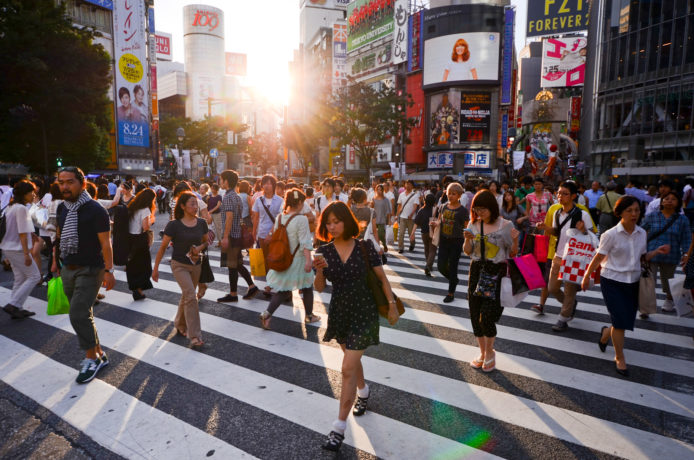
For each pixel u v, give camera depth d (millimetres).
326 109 42625
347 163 71125
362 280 3064
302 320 5738
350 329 3039
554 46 65875
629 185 12133
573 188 5262
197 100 169000
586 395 3666
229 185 6371
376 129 39875
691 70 29359
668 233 5996
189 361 4371
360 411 3336
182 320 5074
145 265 6637
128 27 55125
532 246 6508
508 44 54438
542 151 68625
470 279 4227
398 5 61250
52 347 4754
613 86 35469
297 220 5219
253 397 3627
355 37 71312
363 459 2803
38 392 3729
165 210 24250
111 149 53594
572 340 5004
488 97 55000
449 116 55562
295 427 3180
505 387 3811
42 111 25984
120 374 4074
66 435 3088
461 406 3479
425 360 4414
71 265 3959
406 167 61781
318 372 4117
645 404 3518
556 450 2896
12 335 5129
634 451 2891
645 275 4465
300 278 5312
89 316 4023
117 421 3264
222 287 7609
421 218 9242
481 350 4230
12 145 27656
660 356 4527
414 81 59969
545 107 71938
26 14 24062
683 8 29641
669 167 29266
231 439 3025
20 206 5512
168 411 3404
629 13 33719
